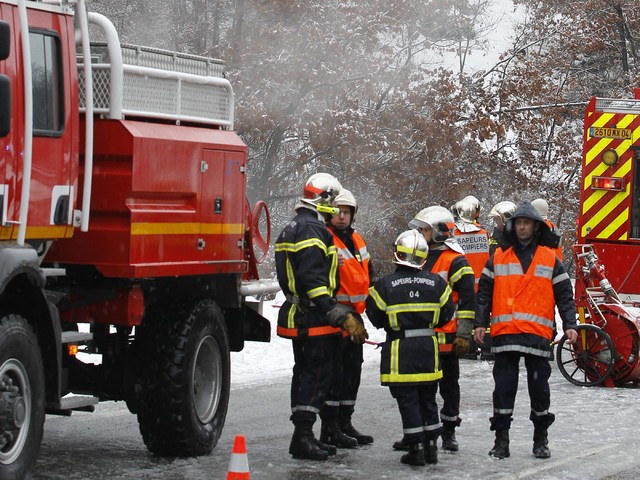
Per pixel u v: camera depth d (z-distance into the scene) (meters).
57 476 7.82
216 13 22.64
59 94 7.45
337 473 8.24
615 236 14.36
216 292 9.45
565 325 9.20
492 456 9.02
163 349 8.48
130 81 8.20
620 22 31.78
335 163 22.36
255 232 10.05
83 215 7.65
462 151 23.34
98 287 8.18
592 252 13.91
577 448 9.48
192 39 22.95
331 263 8.76
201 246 8.81
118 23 23.03
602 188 14.37
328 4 21.92
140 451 8.99
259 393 12.52
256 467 8.41
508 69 25.48
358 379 9.61
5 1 6.90
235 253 9.38
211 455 8.86
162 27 23.09
